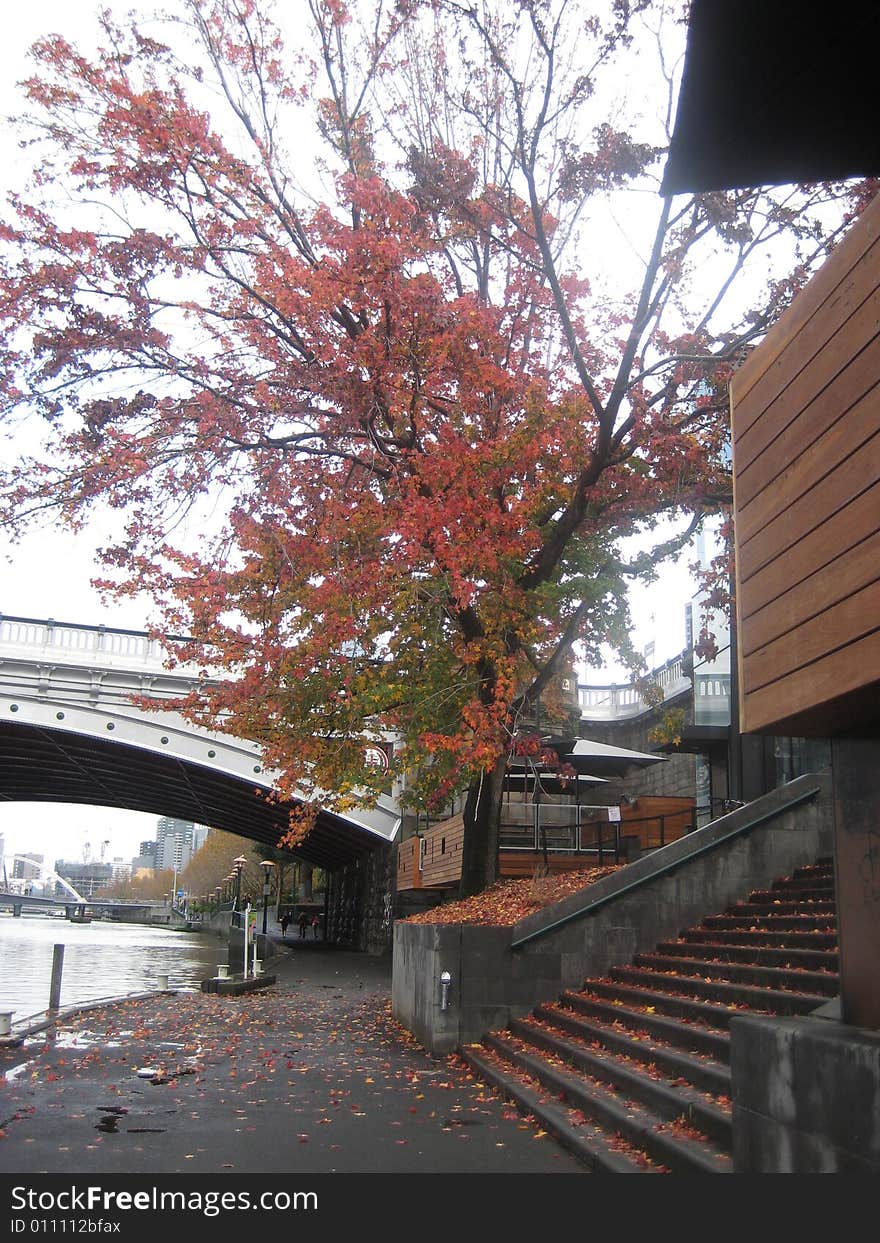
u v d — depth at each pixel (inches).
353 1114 305.0
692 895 450.0
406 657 590.6
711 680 919.7
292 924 2972.4
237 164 509.7
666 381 593.3
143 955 1835.6
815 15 128.4
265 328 563.2
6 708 1288.1
